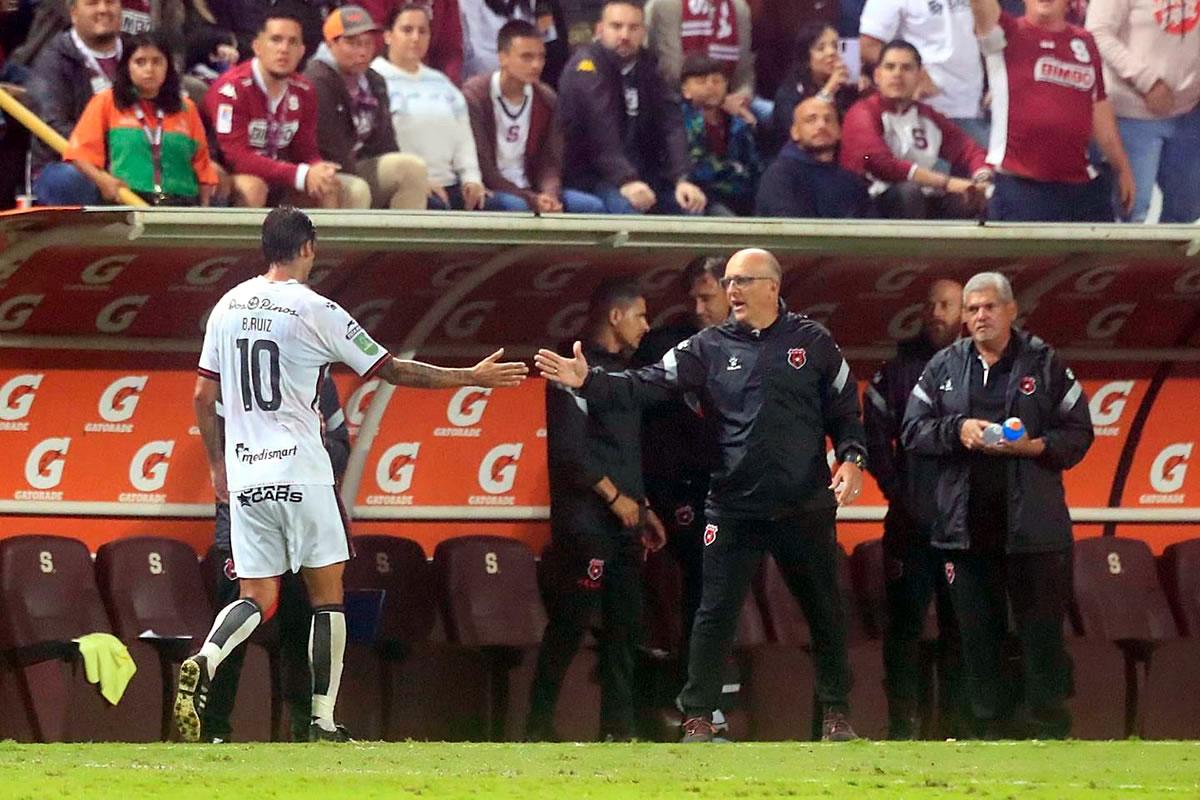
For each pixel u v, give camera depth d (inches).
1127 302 1518.2
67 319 1320.1
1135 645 1486.2
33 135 1341.0
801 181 1582.2
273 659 1327.5
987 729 1250.6
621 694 1286.9
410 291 1357.0
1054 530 1224.2
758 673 1433.3
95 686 1266.0
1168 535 1605.6
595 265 1380.4
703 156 1599.4
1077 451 1224.8
